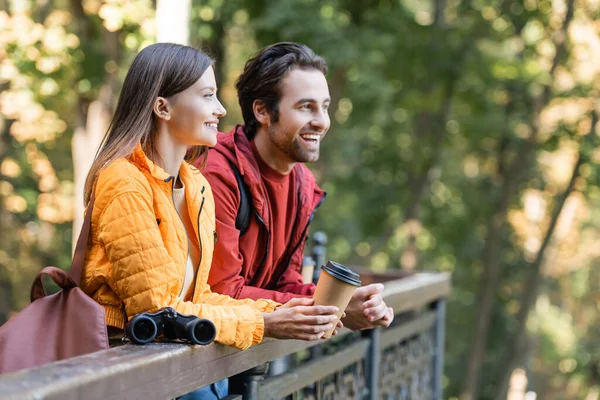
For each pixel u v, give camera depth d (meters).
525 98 20.97
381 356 5.30
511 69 18.89
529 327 28.89
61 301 2.79
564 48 20.16
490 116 20.34
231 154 3.89
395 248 24.41
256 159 4.02
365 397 4.98
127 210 2.86
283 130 3.93
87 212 2.95
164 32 7.59
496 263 22.14
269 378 3.66
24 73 11.88
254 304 3.45
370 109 18.67
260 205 3.89
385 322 3.65
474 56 17.84
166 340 2.87
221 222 3.74
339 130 19.00
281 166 4.05
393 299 5.11
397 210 21.16
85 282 2.95
